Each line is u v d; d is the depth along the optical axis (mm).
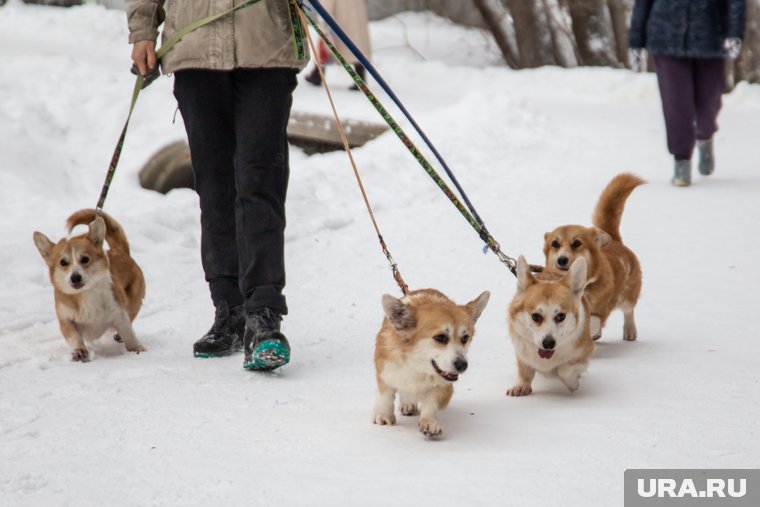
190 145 8977
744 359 8258
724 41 15906
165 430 6914
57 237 12508
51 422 7105
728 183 16594
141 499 5691
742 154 19438
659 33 15875
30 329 9805
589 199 15734
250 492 5746
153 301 11008
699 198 15516
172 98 21125
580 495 5555
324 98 23953
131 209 14734
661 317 9844
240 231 8594
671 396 7355
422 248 13219
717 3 15820
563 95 29734
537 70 32062
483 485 5742
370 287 11430
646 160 19000
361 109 22938
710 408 7004
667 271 11578
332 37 25422
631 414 6977
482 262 12328
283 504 5555
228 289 9117
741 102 27766
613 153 19906
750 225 13633
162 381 8133
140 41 8852
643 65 35656
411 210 15719
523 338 7520
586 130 22656
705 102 16609
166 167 18172
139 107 20469
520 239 13375
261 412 7305
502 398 7598
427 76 31781
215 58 8523
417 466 6105
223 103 8836
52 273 8922
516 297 7676
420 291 7340
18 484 5910
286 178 8867
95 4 33938
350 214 15359
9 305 10328
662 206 15094
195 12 8680
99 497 5734
